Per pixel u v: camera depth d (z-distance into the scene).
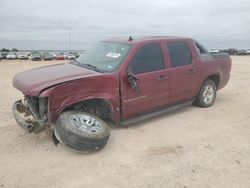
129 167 3.88
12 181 3.51
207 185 3.45
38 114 4.40
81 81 4.33
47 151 4.33
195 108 6.81
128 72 4.89
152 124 5.61
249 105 7.27
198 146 4.59
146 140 4.81
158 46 5.51
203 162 4.02
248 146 4.60
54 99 4.10
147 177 3.62
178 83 5.80
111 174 3.69
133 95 5.01
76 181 3.52
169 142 4.74
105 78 4.60
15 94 8.71
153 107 5.48
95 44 6.14
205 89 6.73
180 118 6.02
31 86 4.18
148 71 5.22
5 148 4.41
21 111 4.96
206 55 6.65
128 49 5.10
